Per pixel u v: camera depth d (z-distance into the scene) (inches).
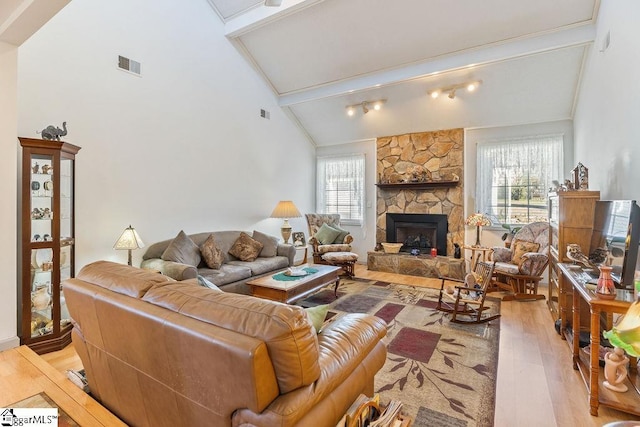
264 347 40.4
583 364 91.7
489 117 209.9
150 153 156.9
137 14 150.5
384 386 86.0
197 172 181.0
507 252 182.9
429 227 237.5
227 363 40.9
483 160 215.8
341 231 235.6
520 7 146.0
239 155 208.8
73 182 120.3
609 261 89.9
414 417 73.5
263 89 227.9
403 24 167.2
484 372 93.6
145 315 50.2
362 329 63.7
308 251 272.5
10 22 88.4
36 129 116.7
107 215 139.8
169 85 165.5
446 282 200.1
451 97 198.1
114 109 141.7
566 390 84.8
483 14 153.0
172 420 51.4
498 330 124.7
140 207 152.9
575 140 186.5
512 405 78.5
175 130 168.7
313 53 198.4
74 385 73.6
